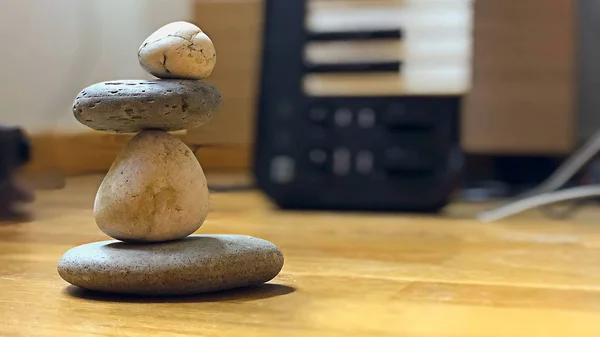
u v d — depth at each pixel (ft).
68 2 3.04
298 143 2.17
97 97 0.92
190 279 0.91
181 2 2.89
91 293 0.95
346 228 1.77
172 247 0.94
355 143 2.14
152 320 0.81
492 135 2.81
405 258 1.30
